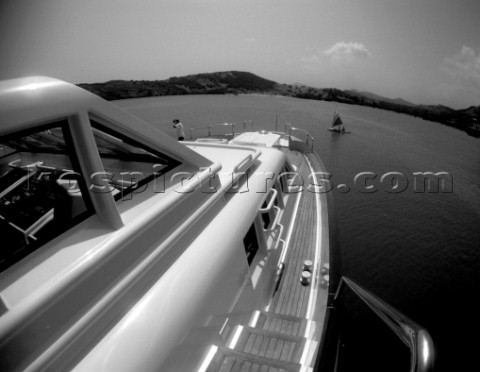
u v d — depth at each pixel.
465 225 18.50
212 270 1.85
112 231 1.47
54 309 1.11
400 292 13.21
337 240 4.65
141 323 1.37
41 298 1.06
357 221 18.33
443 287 13.48
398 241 16.55
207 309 1.72
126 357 1.24
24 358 1.01
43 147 1.74
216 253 1.96
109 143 1.83
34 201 1.74
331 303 2.98
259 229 2.99
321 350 2.21
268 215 3.77
